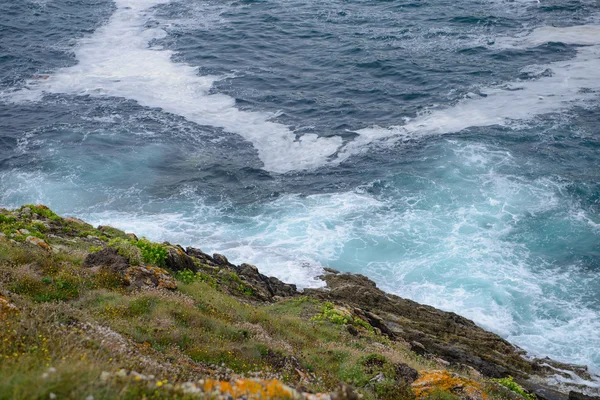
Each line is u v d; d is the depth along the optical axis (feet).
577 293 85.87
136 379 26.04
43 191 109.09
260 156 123.85
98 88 151.02
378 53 168.76
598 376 71.46
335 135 130.21
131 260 56.95
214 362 41.06
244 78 156.56
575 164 115.14
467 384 45.39
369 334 62.64
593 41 166.50
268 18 197.26
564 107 134.72
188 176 116.57
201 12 203.92
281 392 26.00
